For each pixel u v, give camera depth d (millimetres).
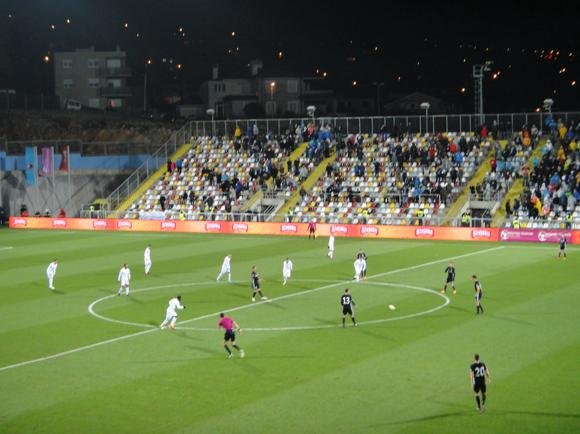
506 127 95688
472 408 30453
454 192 87812
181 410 30812
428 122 100750
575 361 36219
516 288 53875
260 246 77625
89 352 39500
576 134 91375
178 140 108438
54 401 32125
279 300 51625
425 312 47188
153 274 62438
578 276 58062
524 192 83938
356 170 93875
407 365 36156
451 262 65562
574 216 78438
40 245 80938
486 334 41562
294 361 37188
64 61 171125
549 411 29984
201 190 97750
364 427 28703
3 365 37375
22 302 52219
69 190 104312
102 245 80312
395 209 86750
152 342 41312
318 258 69188
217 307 49719
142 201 98062
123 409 31062
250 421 29500
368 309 48312
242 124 108500
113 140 121875
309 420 29484
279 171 97562
